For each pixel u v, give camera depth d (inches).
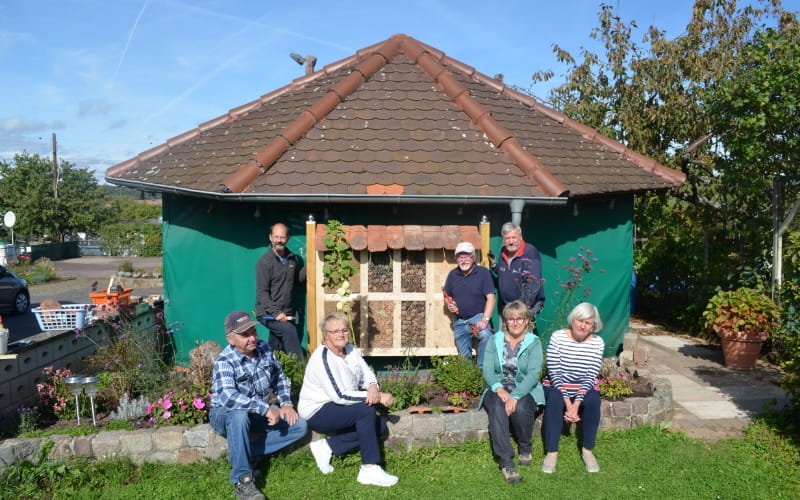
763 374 291.7
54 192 1699.1
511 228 236.8
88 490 169.6
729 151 343.3
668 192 424.2
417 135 288.2
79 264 1347.2
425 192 253.0
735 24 484.7
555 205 264.7
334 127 289.4
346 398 176.4
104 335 274.4
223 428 176.7
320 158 268.8
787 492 167.5
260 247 280.1
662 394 216.4
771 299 316.2
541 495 167.2
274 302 242.8
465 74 367.6
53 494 167.9
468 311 230.1
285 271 243.1
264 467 181.6
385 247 237.0
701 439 207.2
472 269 230.5
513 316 187.6
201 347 246.1
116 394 215.3
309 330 239.1
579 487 172.1
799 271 291.6
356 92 315.9
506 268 242.1
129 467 180.2
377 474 174.2
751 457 190.7
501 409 181.6
